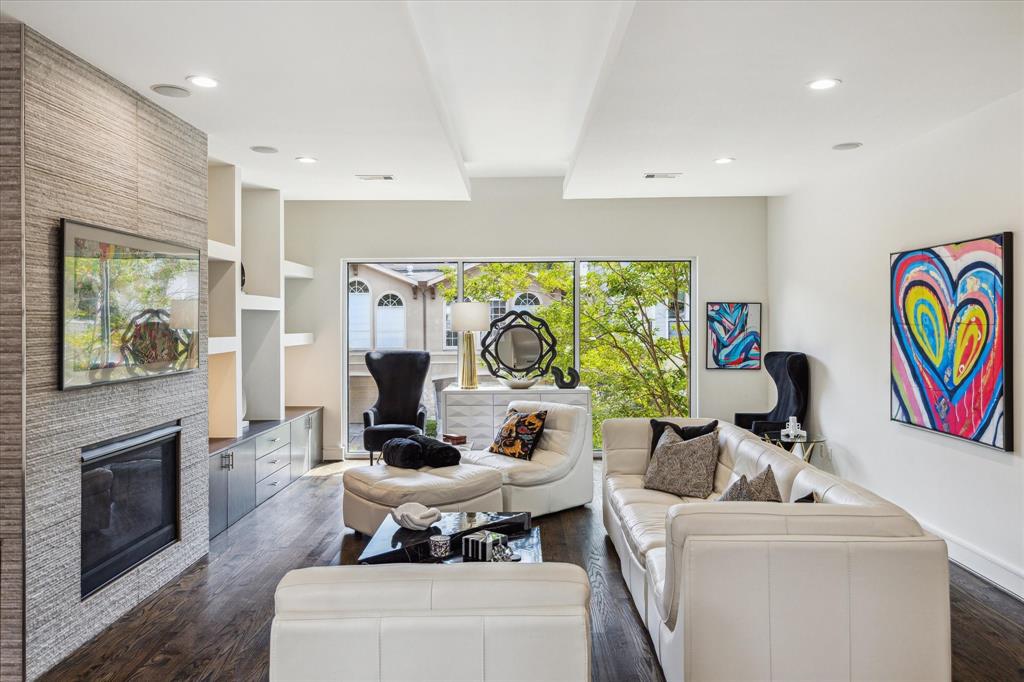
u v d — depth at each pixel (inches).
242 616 131.5
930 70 123.8
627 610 132.3
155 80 128.7
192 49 114.0
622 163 195.3
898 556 85.5
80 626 118.8
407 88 133.0
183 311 154.2
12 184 103.7
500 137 212.1
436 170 205.8
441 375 287.3
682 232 280.1
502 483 184.7
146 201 140.2
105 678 108.3
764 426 227.6
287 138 169.8
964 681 107.7
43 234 108.7
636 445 183.6
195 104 143.6
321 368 283.0
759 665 86.2
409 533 134.8
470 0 118.2
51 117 110.5
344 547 172.1
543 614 63.2
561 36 133.7
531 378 260.8
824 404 226.5
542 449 207.2
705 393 280.7
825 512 89.0
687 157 188.9
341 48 113.3
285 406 281.1
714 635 86.2
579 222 279.9
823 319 226.8
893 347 182.9
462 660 62.8
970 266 150.9
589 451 210.2
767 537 86.9
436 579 65.0
